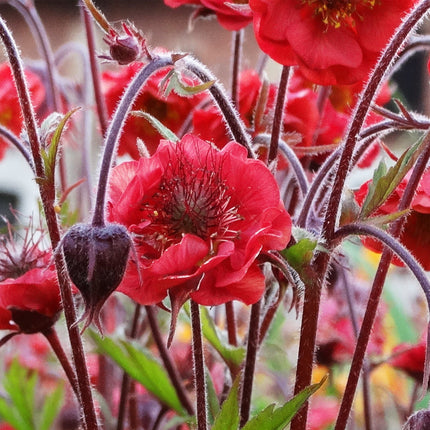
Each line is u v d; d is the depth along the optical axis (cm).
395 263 49
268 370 63
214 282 43
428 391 56
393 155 49
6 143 58
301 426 46
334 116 56
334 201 45
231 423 45
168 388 52
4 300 48
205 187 45
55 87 58
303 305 45
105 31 45
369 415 54
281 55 48
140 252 45
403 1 48
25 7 58
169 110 53
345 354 63
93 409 46
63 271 45
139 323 58
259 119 52
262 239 43
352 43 47
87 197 60
